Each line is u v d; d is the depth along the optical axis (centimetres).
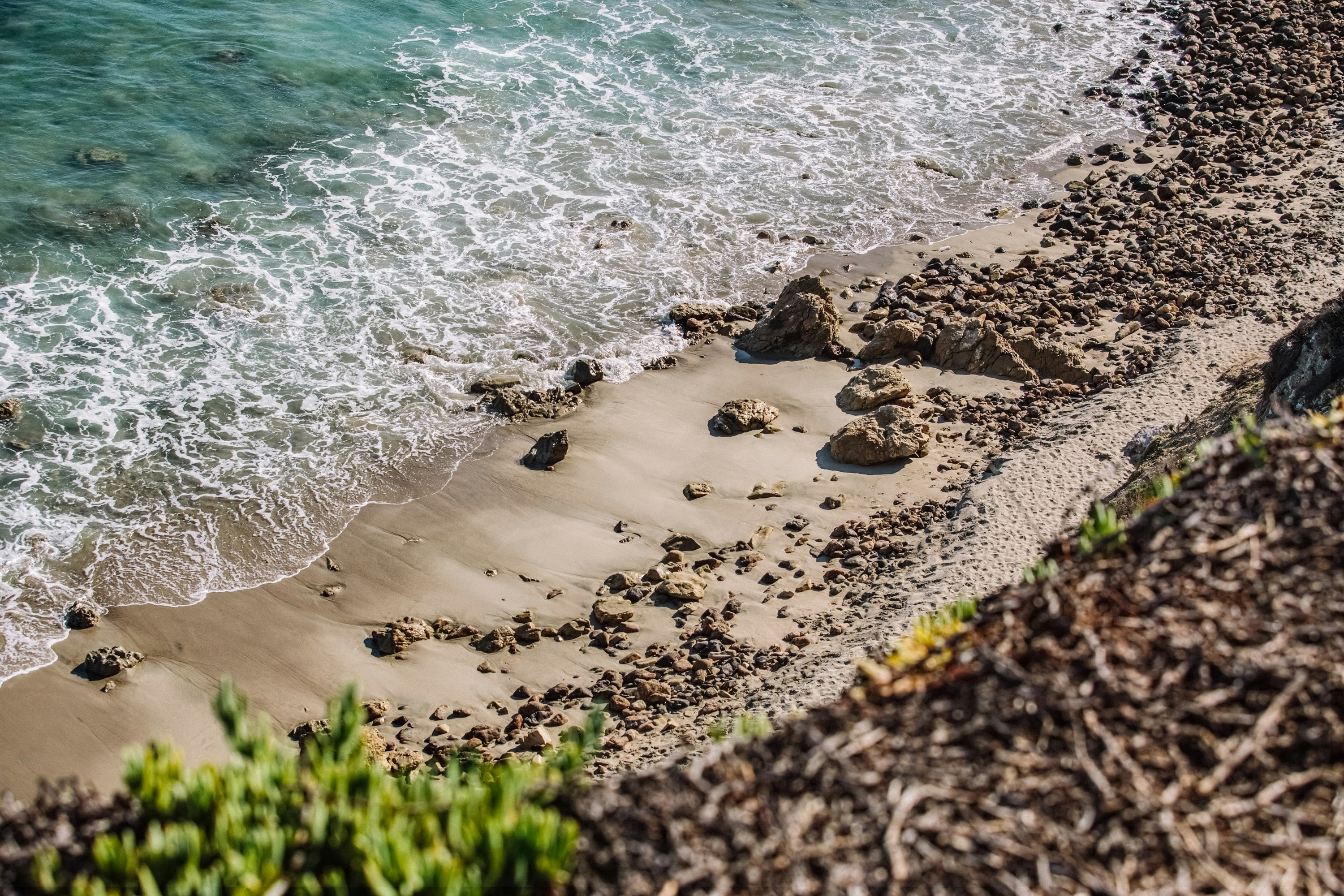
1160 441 1594
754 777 461
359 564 1623
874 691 505
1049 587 523
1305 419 616
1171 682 475
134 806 470
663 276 2327
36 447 1773
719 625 1454
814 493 1745
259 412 1894
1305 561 515
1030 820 438
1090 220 2491
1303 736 453
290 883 436
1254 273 2220
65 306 2070
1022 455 1720
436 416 1925
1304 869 421
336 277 2223
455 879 406
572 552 1641
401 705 1380
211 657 1465
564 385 2019
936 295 2238
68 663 1448
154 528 1661
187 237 2286
